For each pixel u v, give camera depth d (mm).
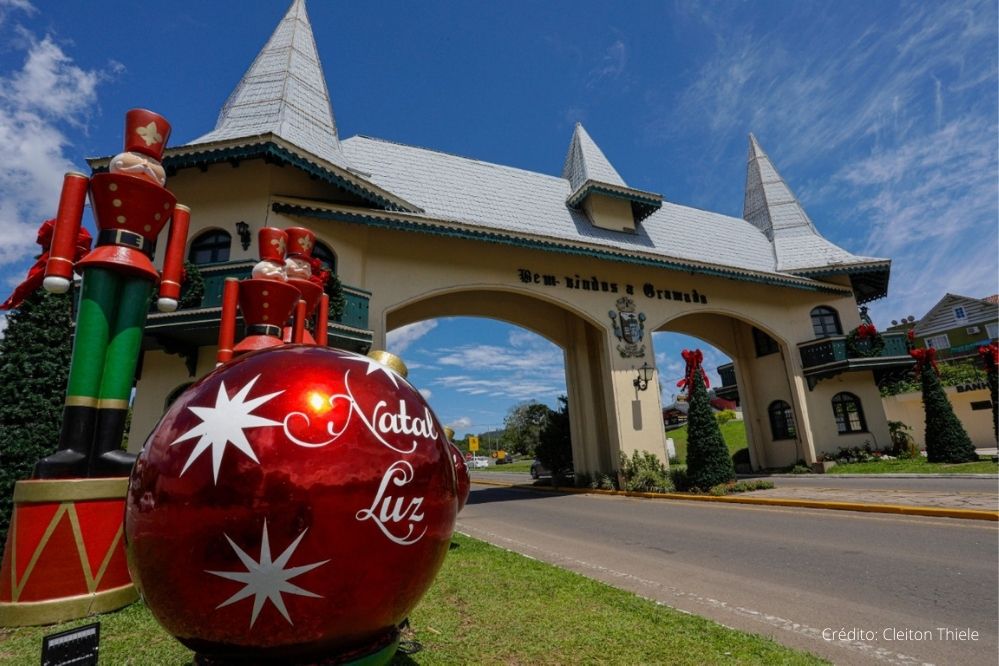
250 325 5203
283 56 12984
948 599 4320
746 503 10984
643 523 9008
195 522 1417
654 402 15117
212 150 9477
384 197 11172
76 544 3846
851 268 18516
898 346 18016
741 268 16672
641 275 16172
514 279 13953
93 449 4109
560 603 4105
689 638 3305
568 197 17438
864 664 3100
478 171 16562
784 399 19203
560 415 18281
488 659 3008
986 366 16031
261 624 1411
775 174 23281
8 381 5637
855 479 14086
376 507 1523
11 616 3594
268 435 1470
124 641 3309
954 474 12922
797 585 4883
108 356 4211
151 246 4445
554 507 12047
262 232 5770
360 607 1499
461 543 6977
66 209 3984
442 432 1921
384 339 11609
